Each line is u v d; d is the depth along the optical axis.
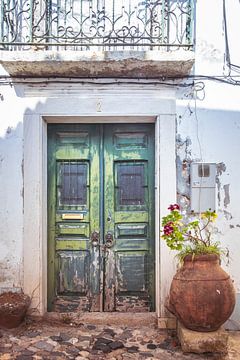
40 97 4.39
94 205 4.64
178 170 4.39
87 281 4.64
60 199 4.64
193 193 4.36
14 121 4.40
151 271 4.62
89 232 4.64
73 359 3.57
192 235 4.35
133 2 4.48
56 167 4.65
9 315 4.06
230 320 4.33
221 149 4.39
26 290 4.36
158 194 4.40
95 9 4.50
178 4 4.41
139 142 4.65
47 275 4.62
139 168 4.64
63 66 4.10
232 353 3.72
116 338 4.02
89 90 4.39
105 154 4.66
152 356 3.64
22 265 4.39
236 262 4.35
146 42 4.41
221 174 4.38
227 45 4.38
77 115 4.39
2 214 4.40
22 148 4.40
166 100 4.38
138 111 4.39
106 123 4.65
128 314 4.51
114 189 4.65
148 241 4.63
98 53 3.95
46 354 3.65
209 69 4.39
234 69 4.38
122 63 4.03
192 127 4.39
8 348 3.75
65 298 4.63
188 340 3.67
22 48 4.39
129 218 4.64
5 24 4.36
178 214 3.89
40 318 4.35
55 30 4.48
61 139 4.66
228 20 4.39
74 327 4.28
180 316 3.72
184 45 4.08
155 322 4.38
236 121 4.39
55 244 4.63
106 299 4.62
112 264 4.64
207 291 3.62
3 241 4.40
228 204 4.37
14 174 4.41
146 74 4.33
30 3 4.09
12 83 4.39
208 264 3.76
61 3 4.48
